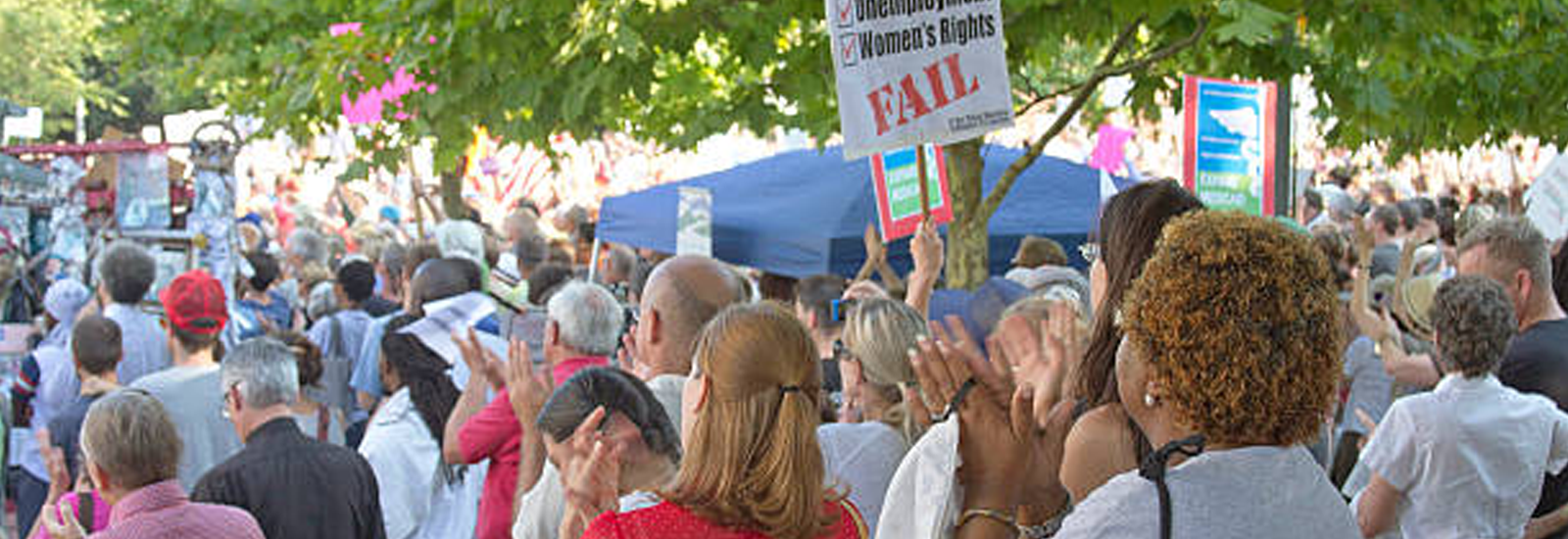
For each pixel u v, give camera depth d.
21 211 9.08
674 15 6.63
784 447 2.45
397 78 7.55
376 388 6.81
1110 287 2.65
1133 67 6.77
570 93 6.65
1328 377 1.95
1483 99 7.38
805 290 4.88
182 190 8.45
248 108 10.66
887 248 9.29
